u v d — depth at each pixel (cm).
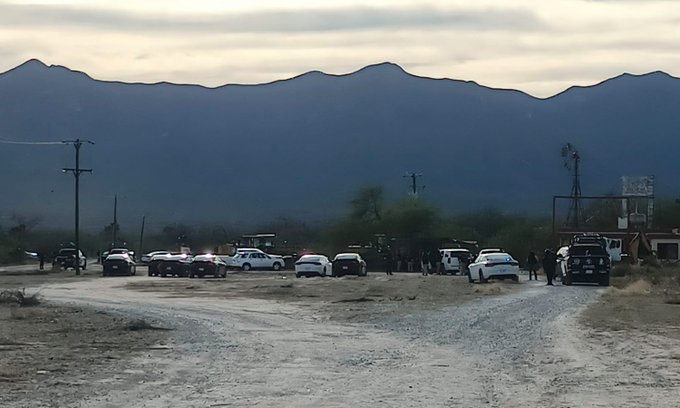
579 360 1970
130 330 2658
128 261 7350
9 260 11844
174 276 7219
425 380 1692
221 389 1580
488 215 13888
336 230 12062
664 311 3256
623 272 6319
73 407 1409
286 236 16338
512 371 1812
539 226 11156
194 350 2170
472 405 1434
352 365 1902
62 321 2981
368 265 8488
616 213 10825
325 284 5394
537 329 2647
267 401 1462
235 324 2891
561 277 5584
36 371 1803
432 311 3372
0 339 2397
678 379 1706
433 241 9000
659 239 8425
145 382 1662
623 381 1681
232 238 16625
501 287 4919
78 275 7519
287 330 2688
